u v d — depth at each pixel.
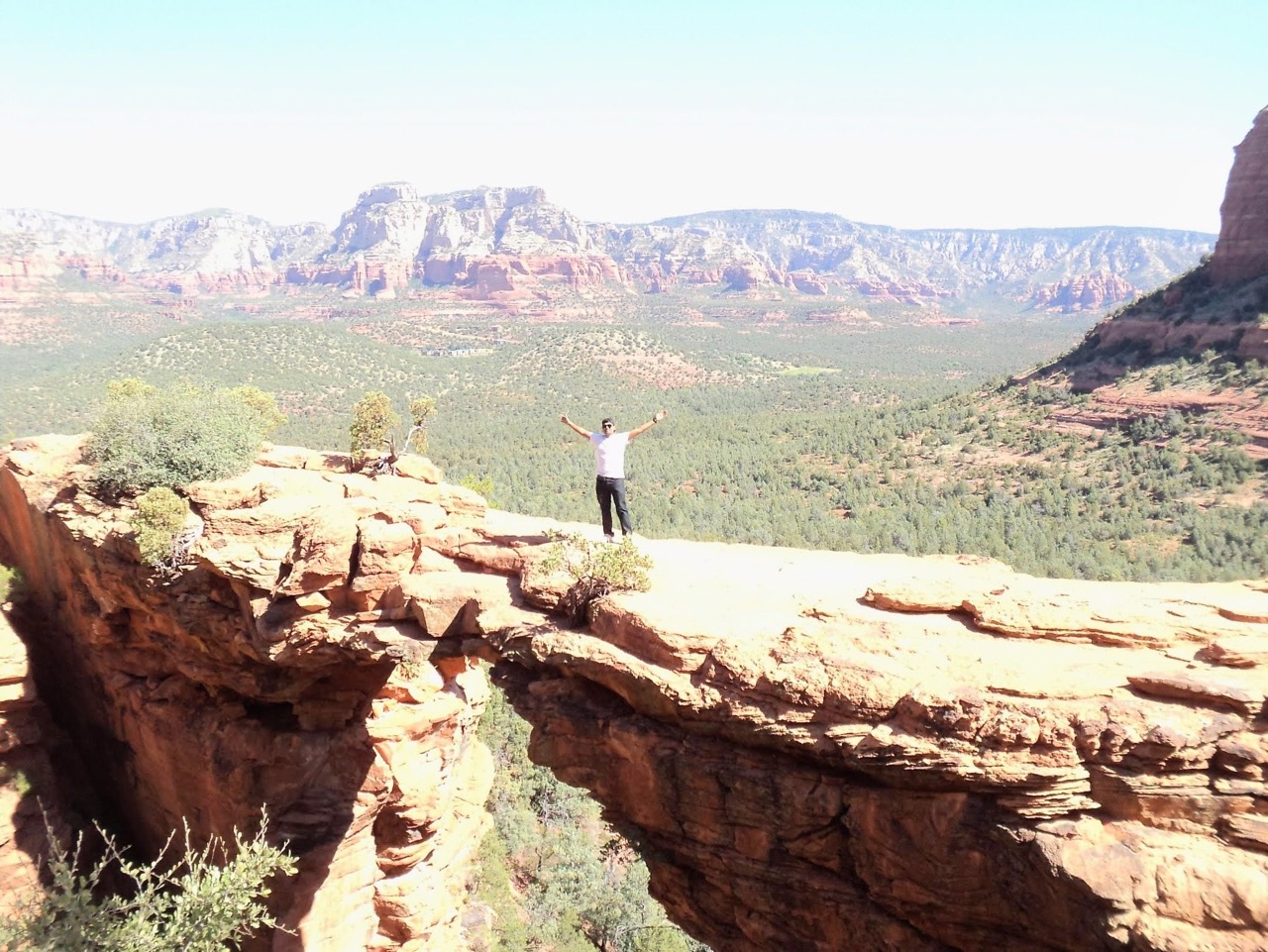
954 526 75.69
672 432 142.12
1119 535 71.19
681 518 82.81
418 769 24.66
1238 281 101.69
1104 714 10.20
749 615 13.66
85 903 15.87
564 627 15.08
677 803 13.39
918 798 11.23
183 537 19.92
